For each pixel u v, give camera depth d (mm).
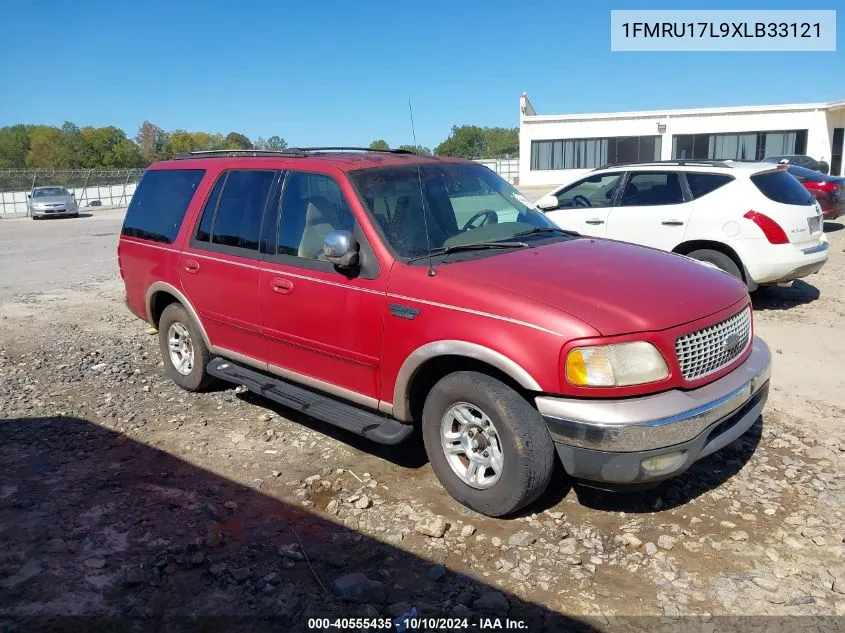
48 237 21781
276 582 3385
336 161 4691
